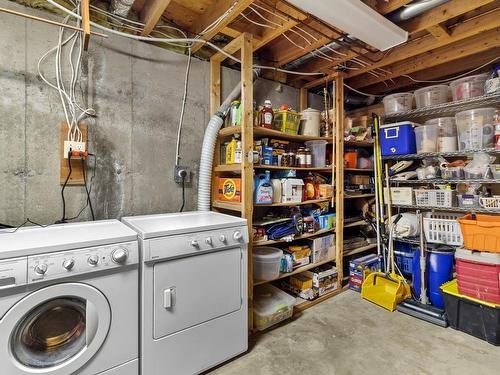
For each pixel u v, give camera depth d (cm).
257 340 209
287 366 179
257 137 270
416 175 303
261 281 230
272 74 299
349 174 345
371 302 272
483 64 276
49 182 179
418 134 295
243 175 212
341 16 178
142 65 214
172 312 155
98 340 131
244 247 190
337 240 296
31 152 173
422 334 216
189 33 237
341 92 293
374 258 314
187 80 236
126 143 207
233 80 265
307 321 236
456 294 221
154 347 149
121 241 140
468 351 194
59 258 122
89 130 192
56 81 179
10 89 166
